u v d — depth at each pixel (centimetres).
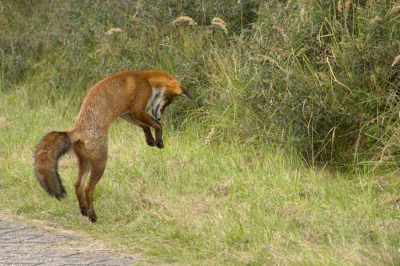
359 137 1212
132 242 946
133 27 1684
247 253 869
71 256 886
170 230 966
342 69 1284
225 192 1138
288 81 1262
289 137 1255
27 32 2014
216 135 1391
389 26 1280
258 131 1312
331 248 871
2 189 1221
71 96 1750
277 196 1085
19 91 1861
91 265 845
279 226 952
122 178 1228
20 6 2167
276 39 1390
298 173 1187
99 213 1080
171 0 1672
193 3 1664
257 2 1623
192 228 972
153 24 1673
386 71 1253
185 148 1347
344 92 1268
